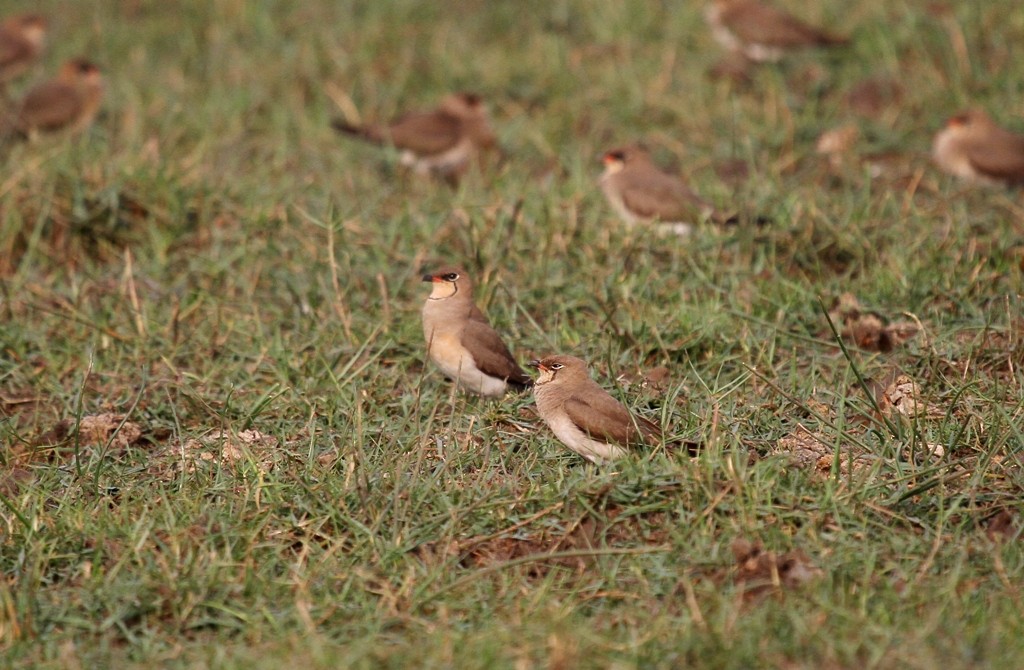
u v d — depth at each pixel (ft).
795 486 32.19
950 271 45.91
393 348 42.98
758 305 44.47
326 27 76.84
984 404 37.11
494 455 35.65
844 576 28.89
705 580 28.96
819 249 48.32
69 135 60.13
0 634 28.22
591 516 31.83
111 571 30.35
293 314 45.75
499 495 32.99
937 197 54.24
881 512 31.42
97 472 34.47
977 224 50.52
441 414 38.81
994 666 25.49
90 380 42.47
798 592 28.68
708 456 32.19
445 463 33.86
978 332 40.93
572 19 77.30
